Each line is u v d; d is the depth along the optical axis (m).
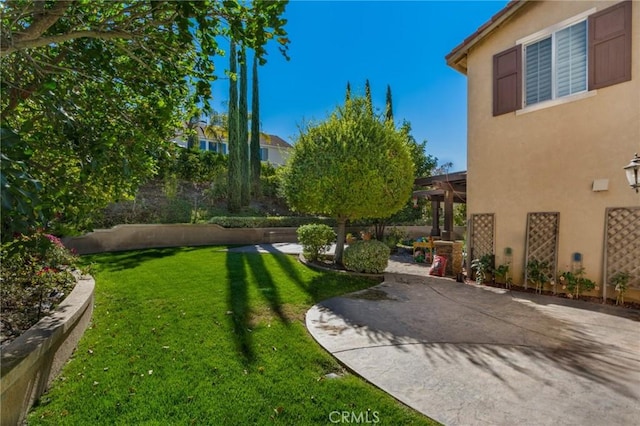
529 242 7.94
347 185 8.73
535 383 3.37
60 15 2.84
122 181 4.28
